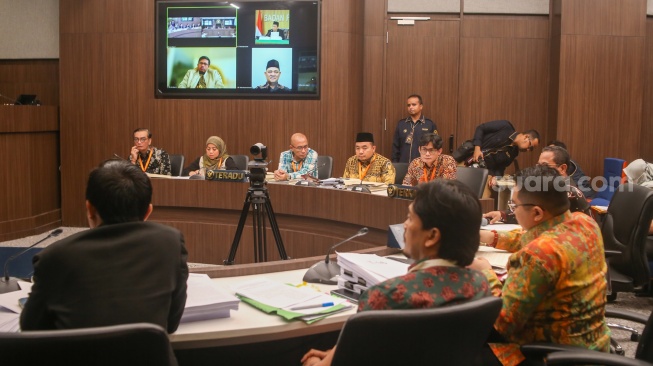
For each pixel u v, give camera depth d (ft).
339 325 6.60
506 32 23.85
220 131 23.53
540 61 23.93
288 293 7.13
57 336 4.27
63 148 23.91
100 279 5.33
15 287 7.38
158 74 23.48
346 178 18.26
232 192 17.62
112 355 4.42
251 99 23.38
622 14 22.71
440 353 4.96
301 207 16.46
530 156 24.03
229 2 23.03
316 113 23.24
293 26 23.02
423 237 5.35
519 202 7.00
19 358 4.28
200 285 7.11
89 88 23.70
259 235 15.40
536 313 6.52
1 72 25.44
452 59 23.98
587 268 6.51
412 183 16.87
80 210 24.02
